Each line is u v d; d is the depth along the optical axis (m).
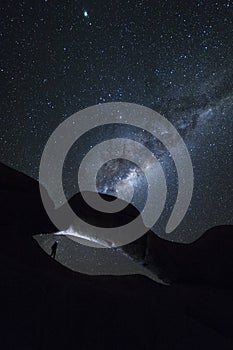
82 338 1.62
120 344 1.64
